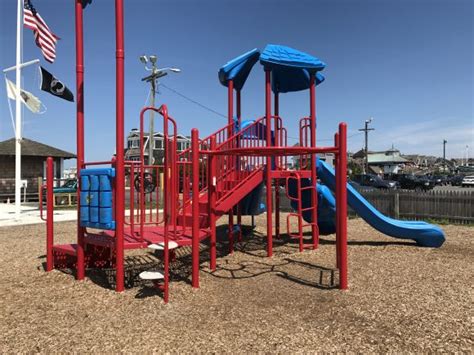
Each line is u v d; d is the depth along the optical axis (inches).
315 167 314.3
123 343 137.3
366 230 418.6
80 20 221.6
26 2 383.9
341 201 199.8
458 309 169.8
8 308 173.5
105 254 248.7
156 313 166.2
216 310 170.2
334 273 235.0
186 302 180.9
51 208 242.4
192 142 204.4
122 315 164.1
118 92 190.9
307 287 205.9
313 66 293.3
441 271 236.7
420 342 137.3
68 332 146.9
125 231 238.7
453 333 144.6
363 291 197.0
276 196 372.8
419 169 3582.7
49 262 240.8
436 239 316.2
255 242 354.0
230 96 303.4
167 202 184.2
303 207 357.4
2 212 660.1
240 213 354.9
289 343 136.9
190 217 249.6
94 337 142.3
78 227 219.6
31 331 148.1
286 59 283.6
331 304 177.8
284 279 222.7
